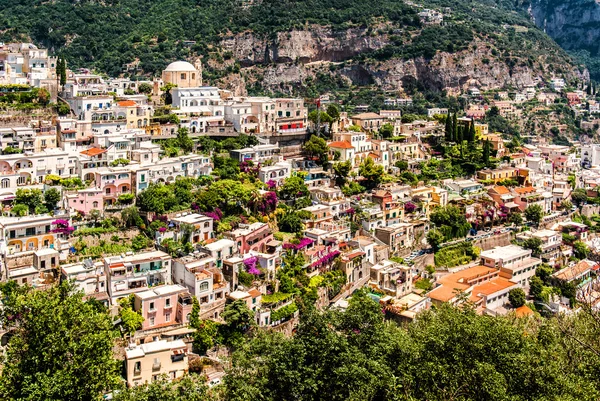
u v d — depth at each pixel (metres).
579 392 91.38
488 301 186.62
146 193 172.12
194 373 115.62
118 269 140.25
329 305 167.50
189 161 196.25
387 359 104.69
